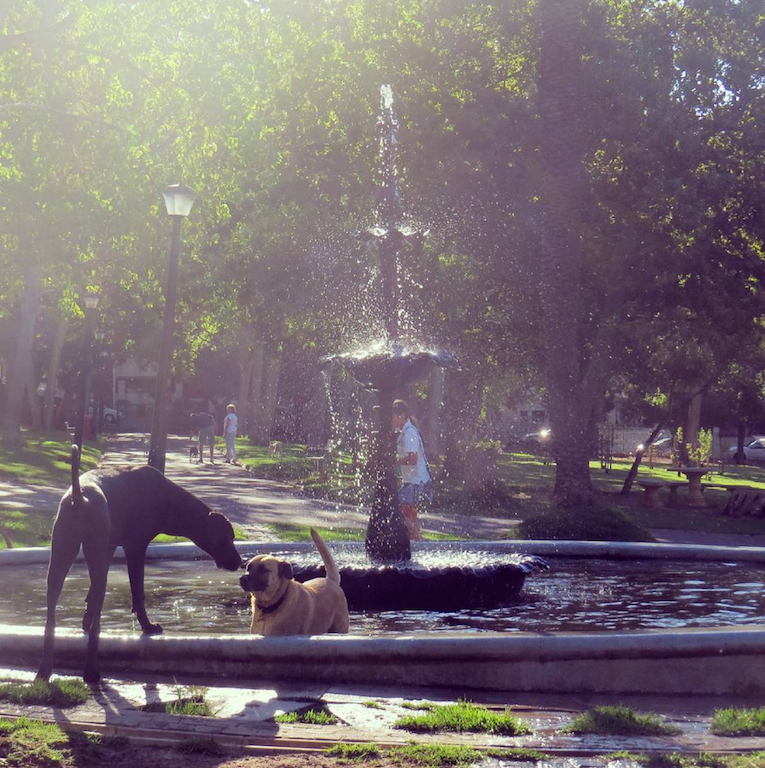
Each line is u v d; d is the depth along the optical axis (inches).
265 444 2273.6
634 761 177.2
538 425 3127.5
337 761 175.6
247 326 1792.6
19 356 1606.8
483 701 230.8
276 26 1150.3
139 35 1026.7
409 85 1095.6
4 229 1059.3
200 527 276.8
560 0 867.4
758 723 203.0
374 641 244.2
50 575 235.1
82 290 1514.5
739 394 2516.0
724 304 1114.7
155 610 358.6
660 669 243.4
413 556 456.4
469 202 1069.1
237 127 1044.5
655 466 2383.1
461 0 1093.8
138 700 217.0
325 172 1179.9
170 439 2992.1
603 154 1095.6
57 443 1831.9
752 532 866.8
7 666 255.4
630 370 1269.7
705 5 1101.7
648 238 1079.6
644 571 486.3
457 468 1302.9
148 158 1027.3
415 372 422.6
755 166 1113.4
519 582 386.9
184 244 1152.8
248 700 219.9
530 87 1109.7
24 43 943.0
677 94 1114.7
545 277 870.4
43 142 1020.5
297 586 271.1
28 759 172.4
